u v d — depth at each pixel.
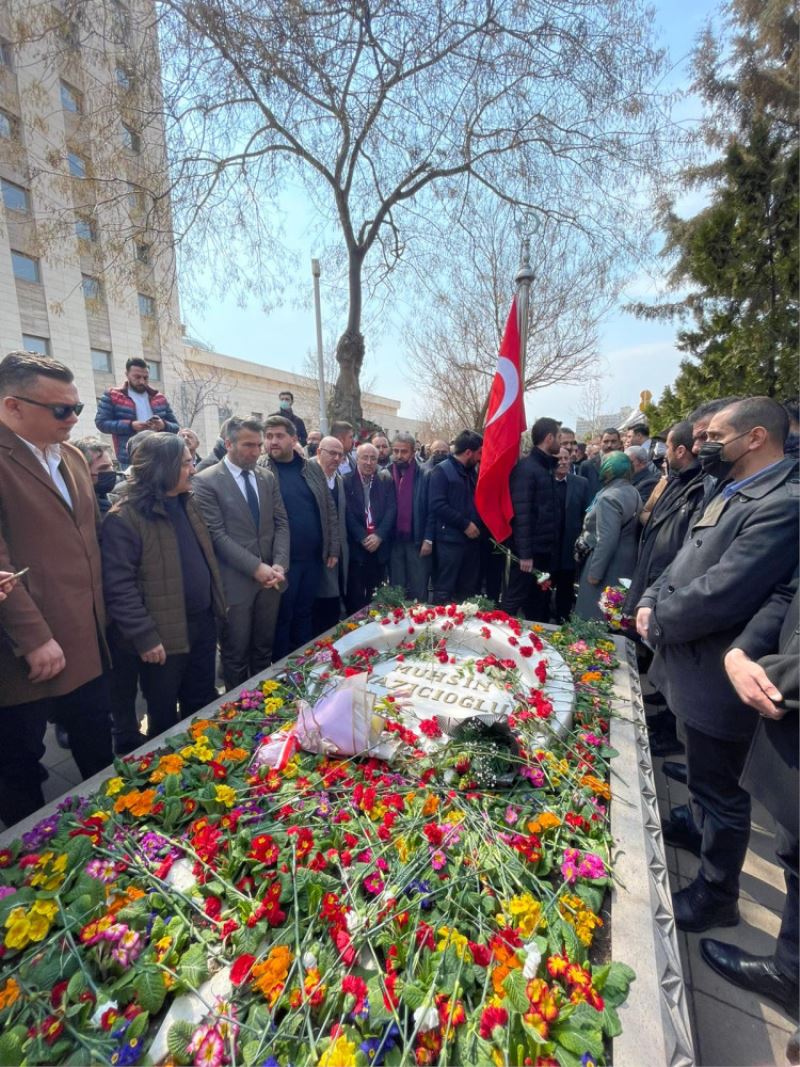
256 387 26.61
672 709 1.92
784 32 10.48
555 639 3.19
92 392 17.05
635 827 1.71
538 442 4.28
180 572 2.58
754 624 1.57
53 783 2.85
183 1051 1.07
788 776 1.39
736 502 1.77
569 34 6.86
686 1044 1.11
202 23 6.06
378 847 1.57
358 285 8.81
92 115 6.95
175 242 7.50
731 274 10.86
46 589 2.05
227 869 1.50
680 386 12.27
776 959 1.62
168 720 2.70
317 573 3.98
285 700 2.55
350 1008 1.14
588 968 1.23
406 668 2.71
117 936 1.29
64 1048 1.09
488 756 1.94
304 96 7.11
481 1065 1.04
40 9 6.02
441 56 7.14
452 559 4.56
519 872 1.51
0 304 14.49
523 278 3.60
